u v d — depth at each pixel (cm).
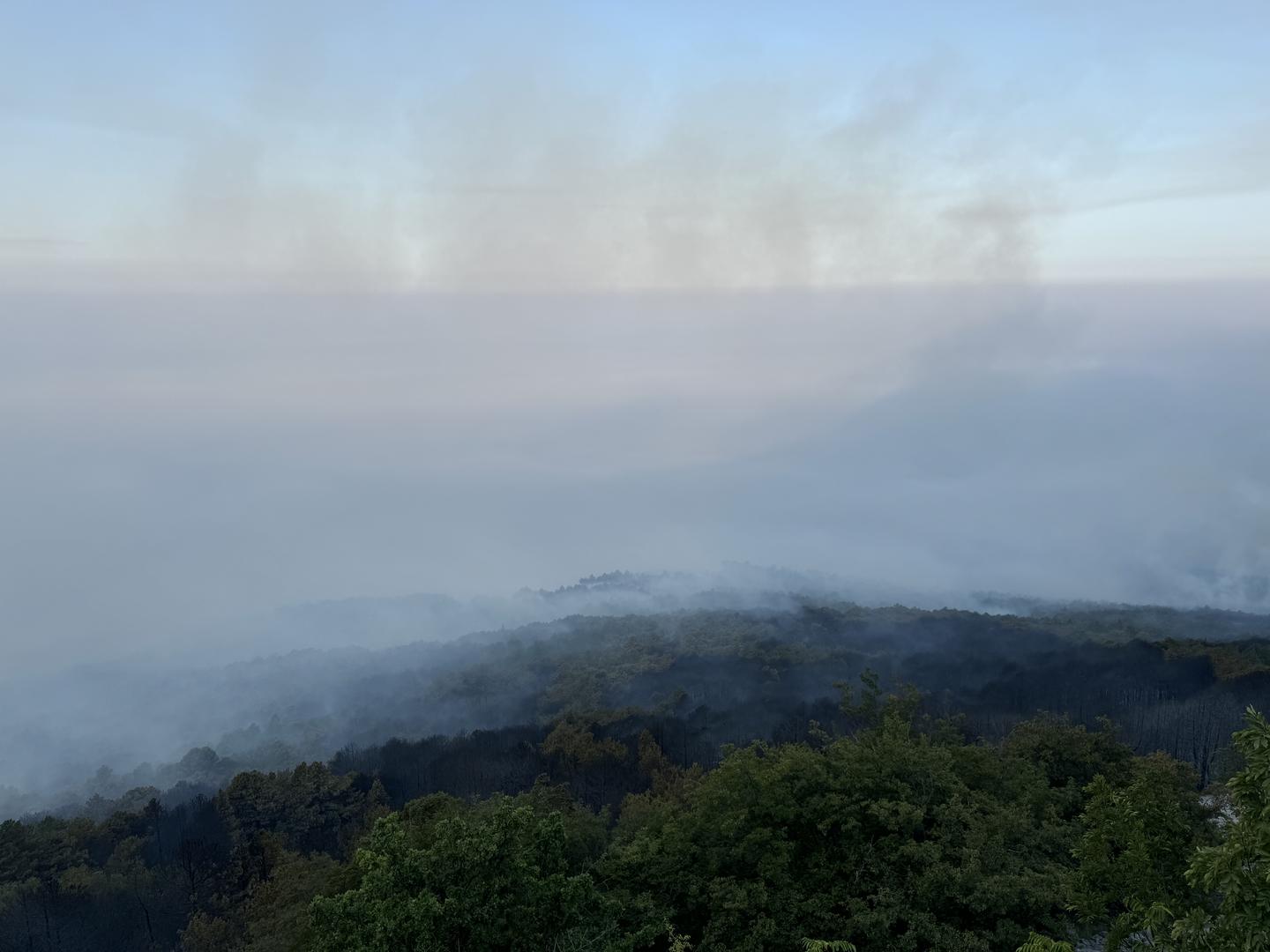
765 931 2423
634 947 2400
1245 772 1499
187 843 6003
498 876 2111
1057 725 4150
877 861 2656
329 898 2019
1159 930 1712
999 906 2441
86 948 4916
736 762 2958
